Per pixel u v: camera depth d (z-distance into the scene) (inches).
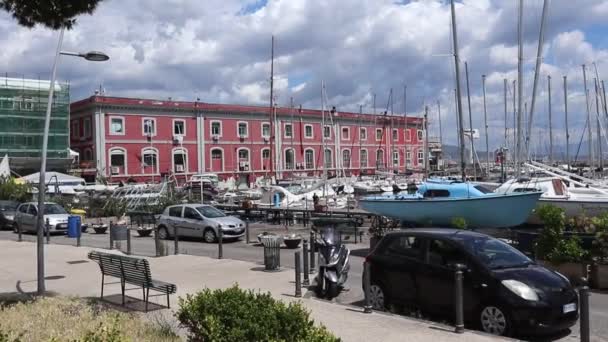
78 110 2554.1
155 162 2581.2
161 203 1411.2
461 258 357.1
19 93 2409.0
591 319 374.6
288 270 569.6
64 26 438.6
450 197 799.1
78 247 832.3
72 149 2613.2
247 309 237.3
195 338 244.8
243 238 956.0
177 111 2657.5
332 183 2114.9
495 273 337.4
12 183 1590.8
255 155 2923.2
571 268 474.6
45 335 307.6
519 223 740.0
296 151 3073.3
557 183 980.6
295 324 230.8
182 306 258.2
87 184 2135.8
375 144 3403.1
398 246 400.5
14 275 580.7
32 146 2415.1
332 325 347.6
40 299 431.2
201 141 2731.3
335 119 3225.9
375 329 336.5
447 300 359.6
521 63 1223.5
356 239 848.3
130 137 2516.0
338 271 458.3
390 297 398.3
